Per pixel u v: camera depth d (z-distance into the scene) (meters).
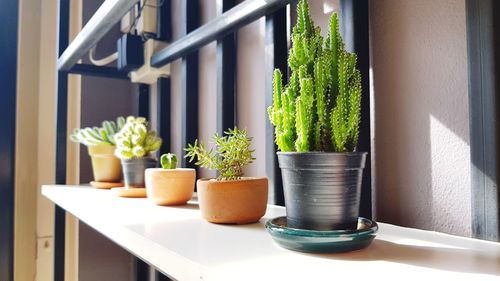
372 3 0.71
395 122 0.67
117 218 0.67
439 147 0.61
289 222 0.48
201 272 0.39
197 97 1.24
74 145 1.59
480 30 0.54
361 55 0.67
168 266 0.46
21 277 1.56
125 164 1.01
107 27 0.96
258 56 0.99
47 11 1.65
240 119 1.06
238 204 0.61
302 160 0.45
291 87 0.49
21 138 1.58
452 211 0.59
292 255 0.43
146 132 1.04
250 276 0.36
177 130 1.37
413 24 0.65
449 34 0.60
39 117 1.62
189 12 1.22
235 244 0.48
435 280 0.35
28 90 1.60
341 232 0.43
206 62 1.21
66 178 1.44
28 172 1.59
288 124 0.49
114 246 1.57
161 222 0.63
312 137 0.47
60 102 1.37
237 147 0.66
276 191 0.81
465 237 0.55
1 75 1.44
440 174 0.61
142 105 1.54
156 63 1.29
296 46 0.49
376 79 0.70
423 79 0.64
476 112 0.54
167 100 1.41
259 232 0.56
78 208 0.83
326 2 0.80
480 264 0.40
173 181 0.82
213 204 0.62
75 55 1.19
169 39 1.39
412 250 0.45
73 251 1.55
